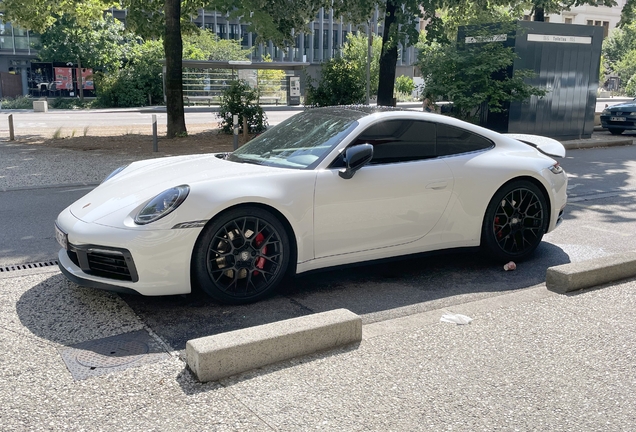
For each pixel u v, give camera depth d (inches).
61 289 180.2
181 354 133.2
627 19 766.5
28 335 145.8
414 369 126.0
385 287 188.1
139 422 105.4
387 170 183.0
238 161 191.0
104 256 157.4
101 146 572.7
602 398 115.6
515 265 207.9
